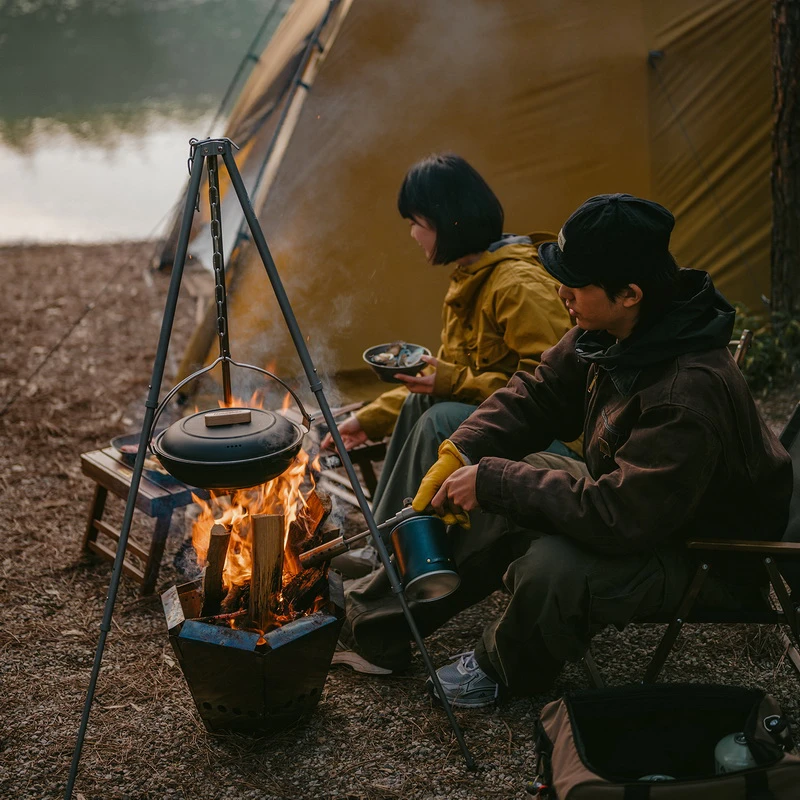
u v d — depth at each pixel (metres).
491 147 4.39
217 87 18.86
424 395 2.87
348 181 4.23
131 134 14.38
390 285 4.36
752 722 1.80
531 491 2.15
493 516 2.44
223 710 2.31
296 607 2.38
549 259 2.09
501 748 2.30
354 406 3.35
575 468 2.52
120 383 5.07
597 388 2.27
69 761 2.30
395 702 2.48
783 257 4.62
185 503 2.94
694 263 4.86
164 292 6.79
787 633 2.63
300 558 2.33
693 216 4.78
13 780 2.23
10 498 3.74
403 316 4.40
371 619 2.54
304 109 4.17
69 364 5.39
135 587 3.10
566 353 2.41
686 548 2.23
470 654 2.49
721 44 4.52
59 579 3.15
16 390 4.96
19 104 17.36
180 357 5.46
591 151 4.47
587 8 4.35
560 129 4.43
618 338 2.17
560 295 2.16
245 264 4.22
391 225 4.29
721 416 2.01
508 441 2.43
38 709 2.50
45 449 4.22
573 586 2.13
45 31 24.94
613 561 2.16
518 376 2.50
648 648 2.68
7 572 3.19
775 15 4.34
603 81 4.40
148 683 2.61
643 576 2.17
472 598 2.53
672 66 4.48
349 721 2.41
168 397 2.18
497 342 2.76
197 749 2.33
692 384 2.01
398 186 4.25
